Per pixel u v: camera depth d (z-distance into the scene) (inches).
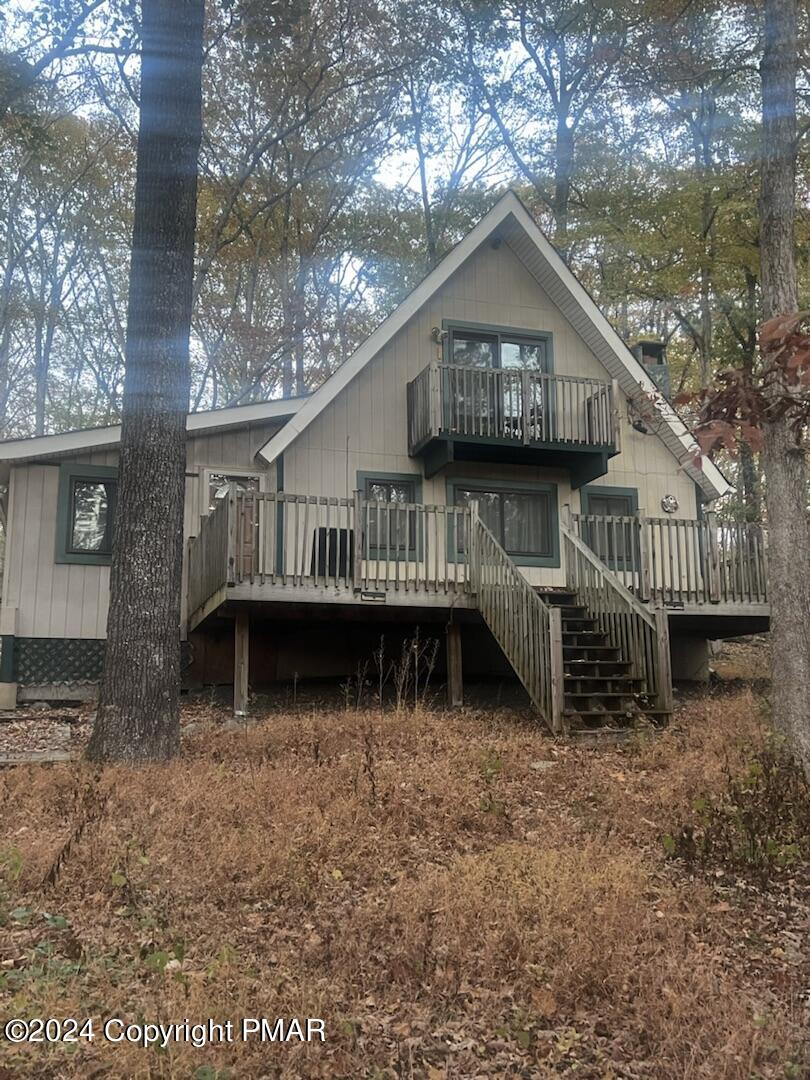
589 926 178.7
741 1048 141.8
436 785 284.5
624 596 441.1
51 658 530.9
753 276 861.2
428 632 561.6
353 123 964.0
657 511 637.3
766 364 168.4
